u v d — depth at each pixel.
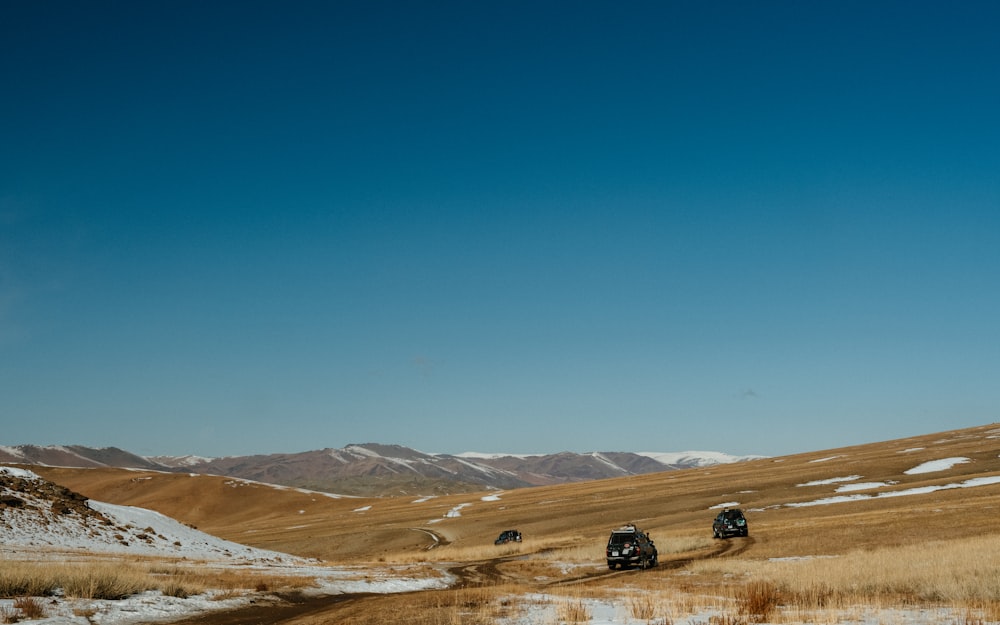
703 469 166.12
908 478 93.19
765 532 52.84
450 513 129.50
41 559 30.12
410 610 20.80
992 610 16.38
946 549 28.59
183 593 21.14
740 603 19.53
